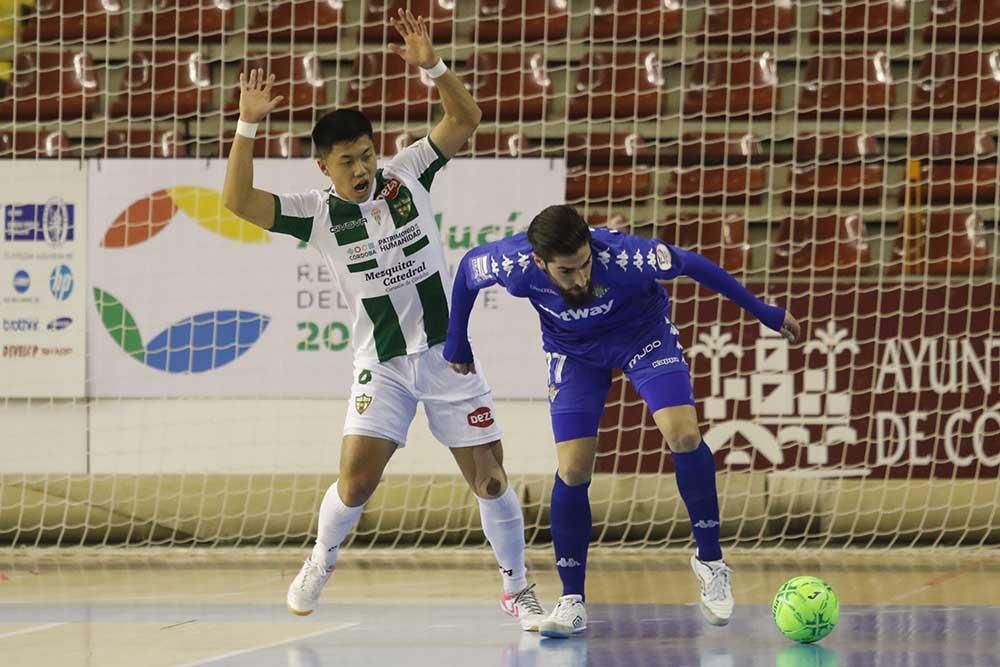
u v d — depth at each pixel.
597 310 15.09
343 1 32.19
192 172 27.22
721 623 15.71
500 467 16.69
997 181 29.67
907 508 26.61
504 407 26.95
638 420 27.23
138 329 27.33
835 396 26.78
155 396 27.36
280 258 27.16
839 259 29.75
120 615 18.45
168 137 30.95
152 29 31.84
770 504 26.80
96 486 27.50
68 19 31.89
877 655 14.21
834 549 26.66
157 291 27.27
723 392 26.95
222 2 32.09
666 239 30.09
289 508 27.33
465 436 16.42
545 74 31.48
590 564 24.97
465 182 26.95
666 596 20.44
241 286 27.19
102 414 27.47
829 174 30.56
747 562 25.09
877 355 26.78
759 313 15.21
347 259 16.12
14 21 31.92
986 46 31.61
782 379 26.88
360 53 29.95
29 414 27.48
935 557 25.86
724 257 29.89
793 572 23.59
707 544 15.75
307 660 14.09
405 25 16.38
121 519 27.50
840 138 30.09
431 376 16.31
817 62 31.61
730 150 30.84
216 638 15.99
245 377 27.30
